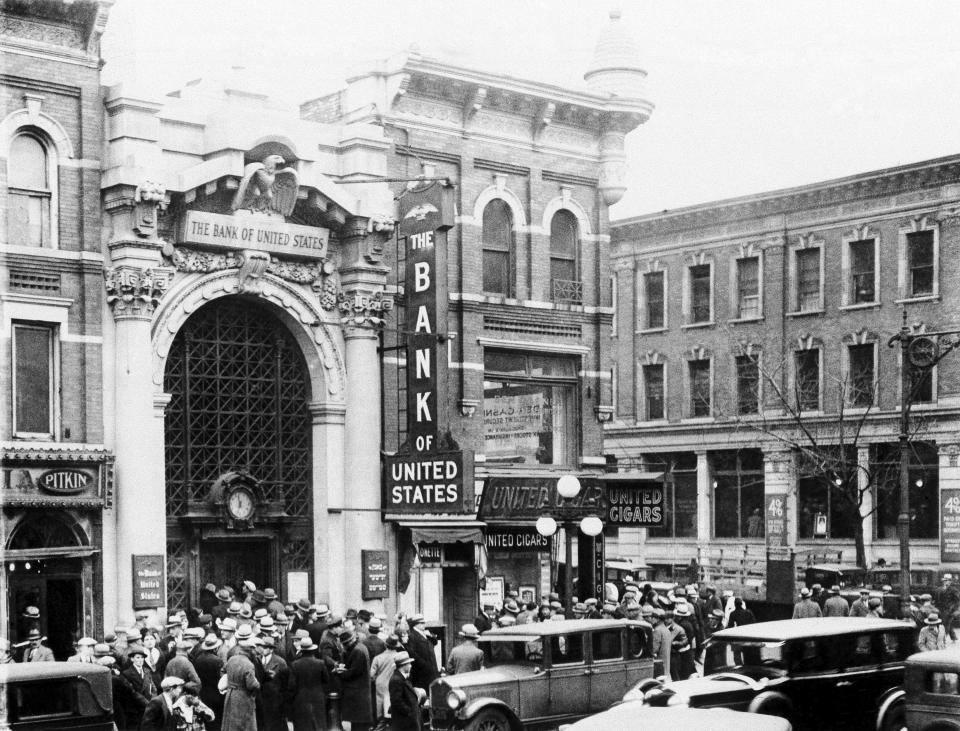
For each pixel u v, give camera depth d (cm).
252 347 2812
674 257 5369
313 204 2805
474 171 3169
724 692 1750
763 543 5034
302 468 2864
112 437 2538
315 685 1895
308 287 2847
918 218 4675
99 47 2570
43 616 2425
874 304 4772
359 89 3045
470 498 2700
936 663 1611
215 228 2659
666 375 5372
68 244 2512
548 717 1933
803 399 4922
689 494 5334
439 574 3012
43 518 2436
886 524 4731
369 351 2883
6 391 2423
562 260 3366
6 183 2439
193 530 2675
